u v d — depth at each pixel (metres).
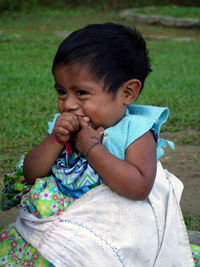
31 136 6.21
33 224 2.03
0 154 5.51
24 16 20.28
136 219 1.99
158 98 8.65
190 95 9.02
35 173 2.10
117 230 1.94
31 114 7.38
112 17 21.28
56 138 2.01
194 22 19.45
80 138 1.95
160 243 2.07
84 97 1.96
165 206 2.14
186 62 12.84
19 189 2.29
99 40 1.96
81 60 1.93
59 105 2.04
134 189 1.93
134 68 2.03
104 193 2.00
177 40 16.95
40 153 2.05
